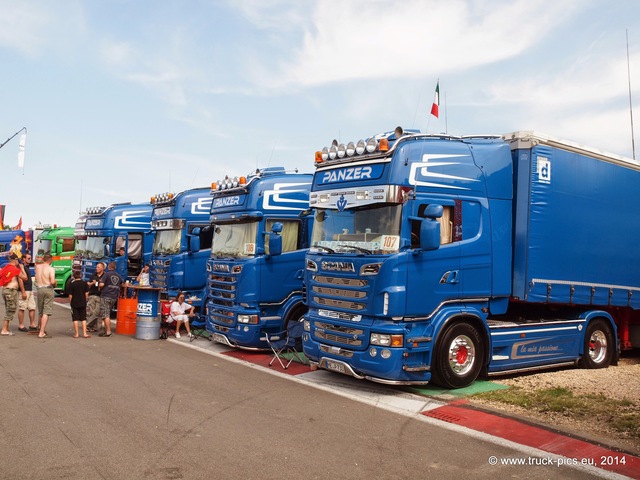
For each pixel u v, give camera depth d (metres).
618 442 6.14
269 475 5.08
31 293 13.91
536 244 9.35
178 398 7.73
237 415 6.98
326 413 7.20
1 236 30.06
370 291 8.15
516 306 10.26
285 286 11.82
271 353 11.74
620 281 10.91
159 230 16.45
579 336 10.43
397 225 8.16
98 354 11.01
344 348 8.54
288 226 11.99
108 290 13.66
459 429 6.57
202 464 5.30
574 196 10.00
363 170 8.60
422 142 8.59
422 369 8.09
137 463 5.27
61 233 24.12
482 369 9.20
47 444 5.71
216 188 13.12
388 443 6.05
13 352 10.87
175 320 13.62
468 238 8.81
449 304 8.57
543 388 8.66
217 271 12.26
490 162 9.22
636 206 11.29
